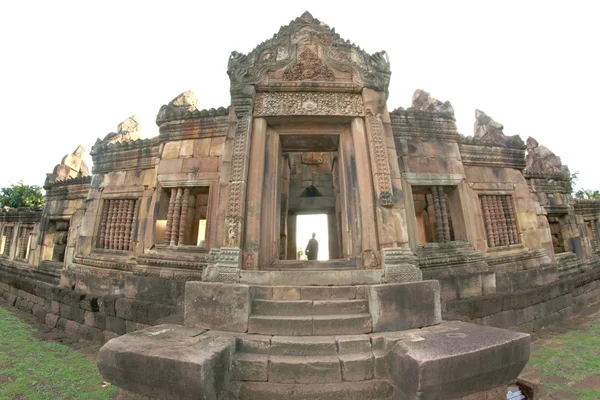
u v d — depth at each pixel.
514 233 8.89
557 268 9.80
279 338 4.23
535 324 7.84
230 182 5.61
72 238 10.59
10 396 4.42
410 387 3.26
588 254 12.54
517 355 3.68
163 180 8.15
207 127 8.29
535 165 13.31
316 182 13.17
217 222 5.68
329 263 5.82
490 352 3.49
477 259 7.84
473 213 8.49
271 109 6.13
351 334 4.34
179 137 8.43
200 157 8.12
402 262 5.16
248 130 5.89
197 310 4.68
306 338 4.24
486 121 10.77
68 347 6.91
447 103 9.09
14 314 10.12
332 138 6.57
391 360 3.80
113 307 7.43
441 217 8.08
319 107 6.16
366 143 6.01
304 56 6.47
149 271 7.50
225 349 3.74
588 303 10.30
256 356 4.03
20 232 14.12
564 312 8.87
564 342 6.82
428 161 8.34
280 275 5.06
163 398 3.34
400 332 4.37
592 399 4.28
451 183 8.30
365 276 5.06
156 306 6.80
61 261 12.15
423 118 8.56
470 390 3.41
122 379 3.48
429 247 7.62
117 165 9.47
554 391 4.57
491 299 7.17
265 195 5.94
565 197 11.88
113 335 7.28
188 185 7.95
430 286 4.80
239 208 5.44
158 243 7.82
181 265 7.21
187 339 3.99
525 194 9.40
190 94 9.99
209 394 3.21
